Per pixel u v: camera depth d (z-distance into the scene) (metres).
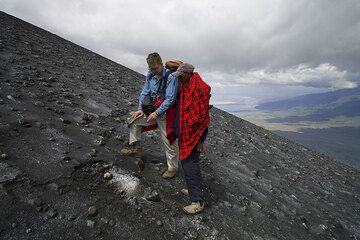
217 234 5.22
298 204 8.70
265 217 6.82
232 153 11.66
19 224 3.65
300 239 6.47
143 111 5.83
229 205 6.59
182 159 5.61
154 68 5.37
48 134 6.21
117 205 4.86
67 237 3.77
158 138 9.24
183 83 5.53
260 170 10.76
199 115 5.39
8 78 9.02
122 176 5.67
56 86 10.40
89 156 5.78
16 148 5.20
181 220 5.21
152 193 5.42
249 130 21.14
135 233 4.41
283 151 17.72
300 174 13.07
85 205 4.50
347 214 9.91
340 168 21.22
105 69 20.98
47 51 17.22
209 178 7.73
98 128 7.65
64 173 4.97
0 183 4.17
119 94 13.72
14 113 6.61
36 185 4.44
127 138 7.88
